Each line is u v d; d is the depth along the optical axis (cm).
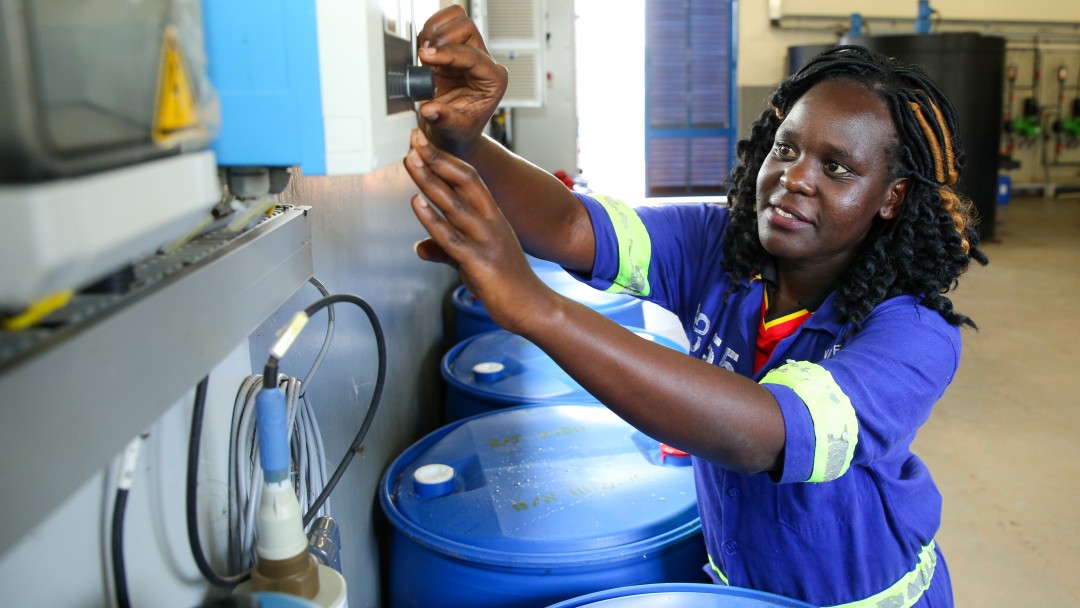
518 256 59
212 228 57
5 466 32
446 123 70
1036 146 798
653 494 116
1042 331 389
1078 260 536
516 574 105
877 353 79
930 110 83
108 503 52
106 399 39
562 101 401
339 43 47
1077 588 193
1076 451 263
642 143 729
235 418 67
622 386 65
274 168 62
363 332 127
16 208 25
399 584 118
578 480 121
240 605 44
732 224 100
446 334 263
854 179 83
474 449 132
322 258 101
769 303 99
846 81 85
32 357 33
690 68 712
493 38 312
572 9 392
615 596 95
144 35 35
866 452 74
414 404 183
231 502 67
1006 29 741
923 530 98
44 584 46
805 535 94
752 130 101
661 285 107
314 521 75
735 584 100
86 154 30
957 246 87
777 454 71
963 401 305
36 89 27
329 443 103
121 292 43
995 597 189
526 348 188
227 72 47
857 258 91
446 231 55
